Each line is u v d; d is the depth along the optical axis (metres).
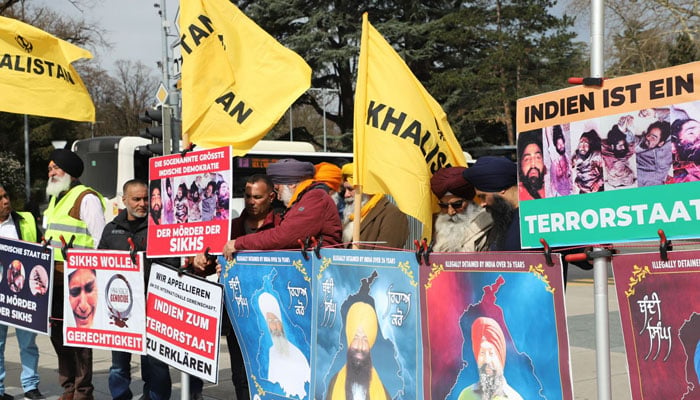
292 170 5.32
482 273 3.64
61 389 7.15
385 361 4.05
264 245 4.71
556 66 34.47
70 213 6.25
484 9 34.41
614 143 3.23
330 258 4.32
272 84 5.12
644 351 3.14
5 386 7.33
